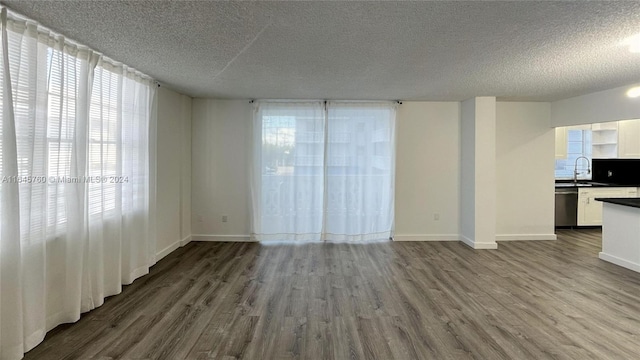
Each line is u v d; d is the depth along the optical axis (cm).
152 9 214
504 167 558
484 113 502
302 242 539
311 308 305
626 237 420
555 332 262
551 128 557
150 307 305
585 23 231
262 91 470
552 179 561
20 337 221
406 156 548
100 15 223
